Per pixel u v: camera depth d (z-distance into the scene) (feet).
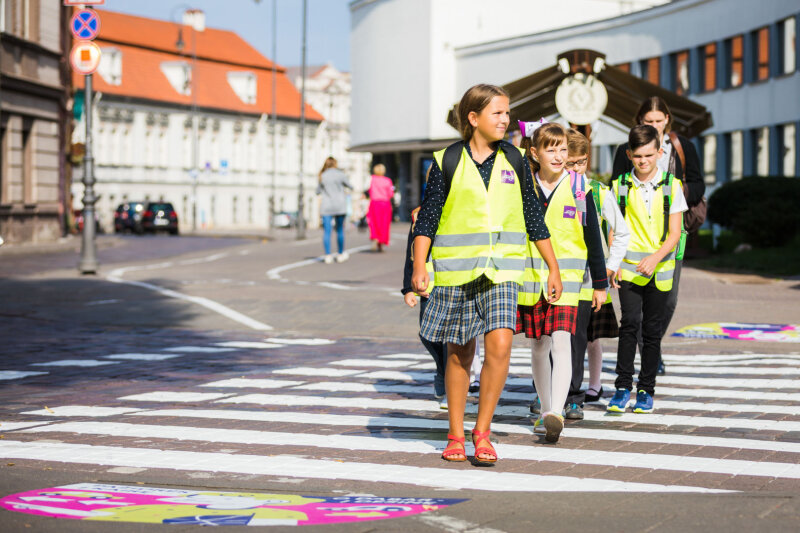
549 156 26.07
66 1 79.77
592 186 29.53
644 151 28.60
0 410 29.96
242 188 342.64
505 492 20.29
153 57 319.68
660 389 33.68
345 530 17.46
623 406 29.19
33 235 132.57
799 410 29.99
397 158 263.49
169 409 30.17
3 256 113.50
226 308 57.67
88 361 40.27
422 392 33.17
